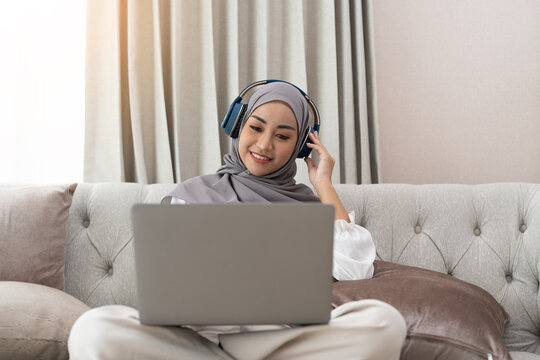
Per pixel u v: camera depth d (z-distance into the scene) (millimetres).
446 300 1030
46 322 990
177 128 1754
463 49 2053
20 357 949
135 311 846
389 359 778
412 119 2059
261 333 829
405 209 1461
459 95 2059
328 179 1397
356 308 821
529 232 1352
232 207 719
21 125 1740
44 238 1243
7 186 1395
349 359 762
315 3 1950
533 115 2041
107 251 1352
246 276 727
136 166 1717
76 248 1341
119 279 1327
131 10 1720
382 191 1492
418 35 2057
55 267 1249
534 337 1295
